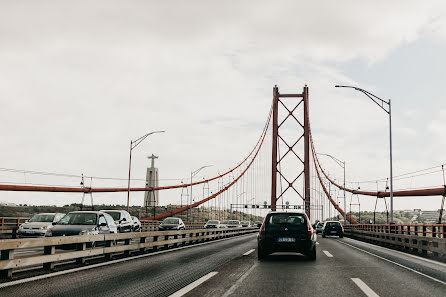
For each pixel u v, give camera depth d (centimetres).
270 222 1389
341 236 3903
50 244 998
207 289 809
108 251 1273
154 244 1638
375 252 1861
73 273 997
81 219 1661
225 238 3127
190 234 2211
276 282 902
